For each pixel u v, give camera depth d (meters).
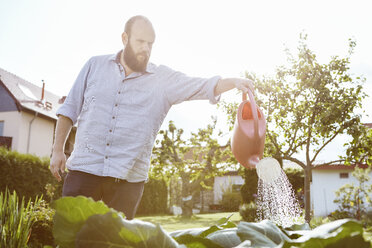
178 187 16.88
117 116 1.35
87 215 0.28
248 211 8.29
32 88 15.62
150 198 14.38
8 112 12.84
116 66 1.41
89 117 1.35
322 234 0.26
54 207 0.28
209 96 1.37
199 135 12.78
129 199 1.32
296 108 6.24
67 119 1.43
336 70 5.98
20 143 12.60
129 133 1.34
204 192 18.12
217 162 12.82
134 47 1.36
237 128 1.06
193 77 1.44
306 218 5.82
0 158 7.64
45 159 8.54
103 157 1.30
